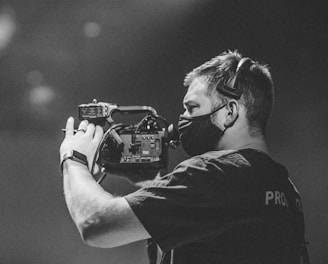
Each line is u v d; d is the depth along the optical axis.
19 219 11.30
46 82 12.23
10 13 11.97
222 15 11.34
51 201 11.46
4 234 11.17
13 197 11.49
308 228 10.37
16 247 11.10
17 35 12.05
